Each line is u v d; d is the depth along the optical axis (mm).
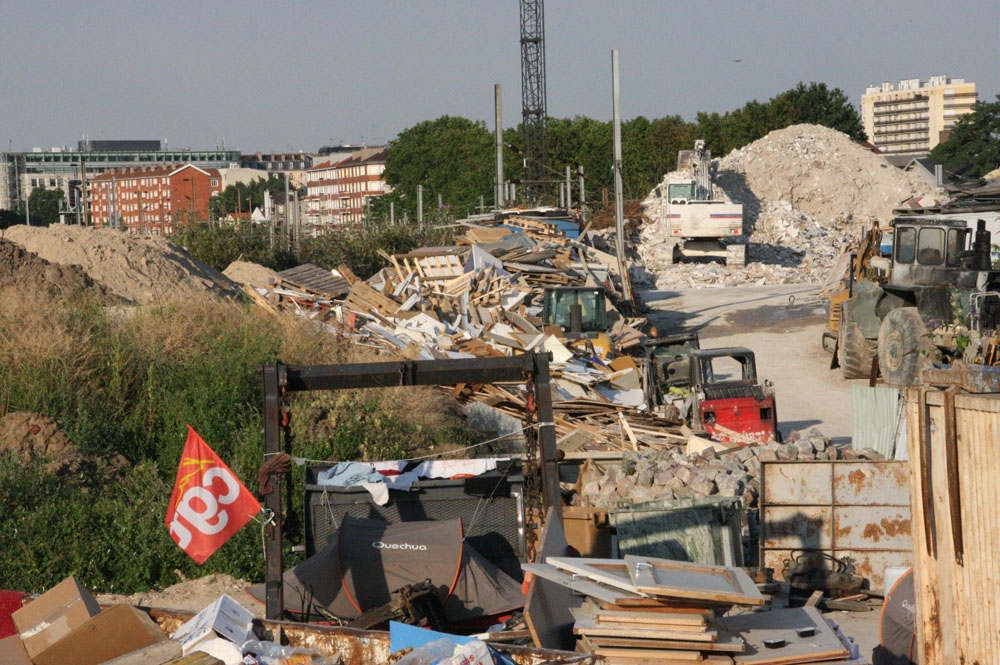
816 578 40469
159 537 42438
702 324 135750
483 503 36969
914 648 27375
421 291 101625
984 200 88188
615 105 143500
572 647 26906
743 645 23797
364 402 61188
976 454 20609
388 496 36656
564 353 83312
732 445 58062
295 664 23703
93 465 48938
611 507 43719
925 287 76750
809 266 186750
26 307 62750
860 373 92875
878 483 41250
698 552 40219
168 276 96250
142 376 58469
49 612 25922
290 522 32781
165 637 24516
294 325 75875
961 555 21141
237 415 55781
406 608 30594
